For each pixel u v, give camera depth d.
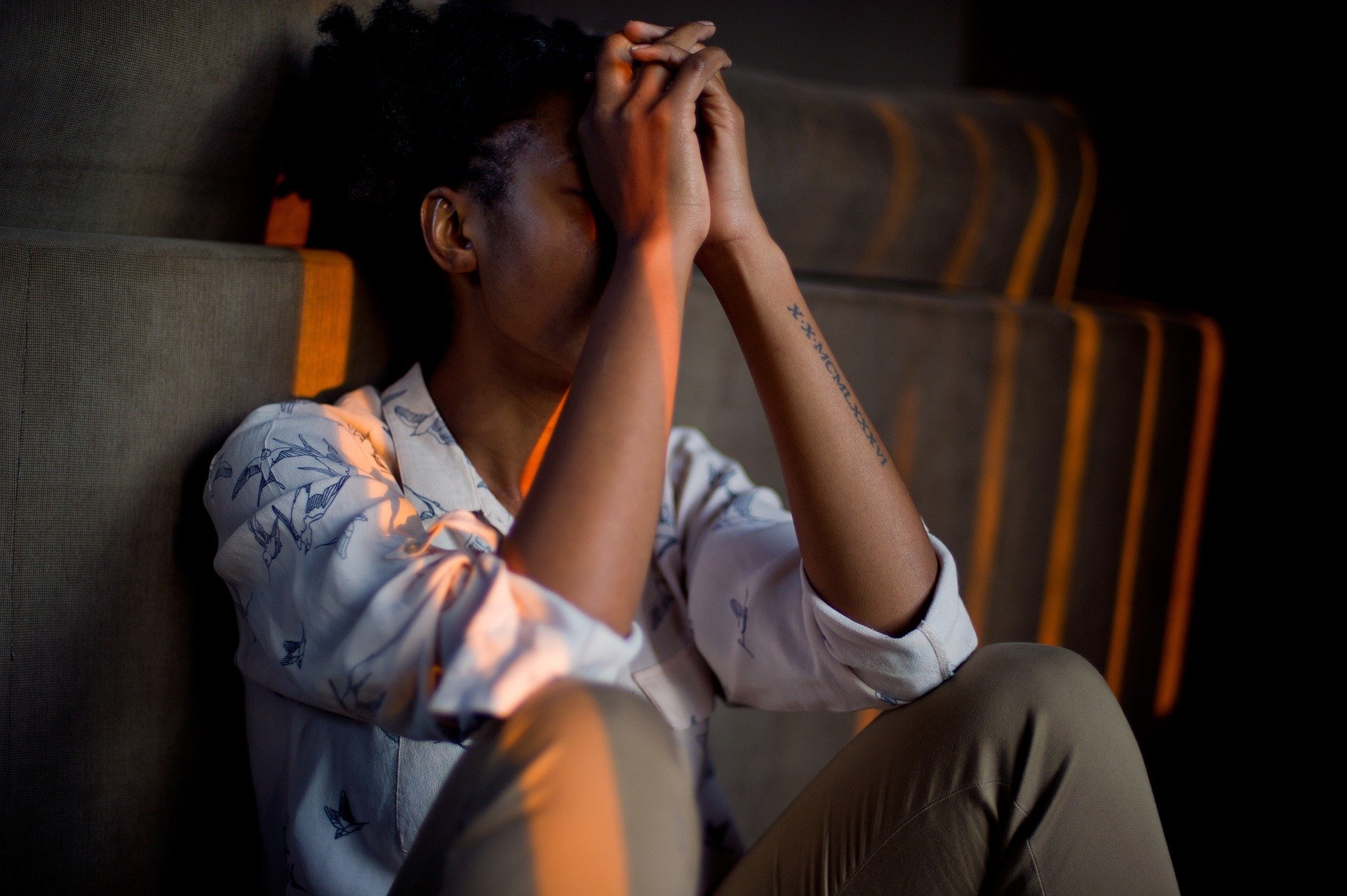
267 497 0.65
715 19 2.49
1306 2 1.84
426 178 0.73
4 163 0.69
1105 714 0.64
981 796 0.63
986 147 1.35
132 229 0.77
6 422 0.65
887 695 0.68
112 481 0.69
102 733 0.71
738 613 0.77
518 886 0.42
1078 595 1.44
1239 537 1.63
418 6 0.81
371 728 0.67
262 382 0.76
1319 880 1.48
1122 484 1.45
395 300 0.86
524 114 0.70
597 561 0.52
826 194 1.21
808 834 0.68
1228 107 1.97
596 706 0.46
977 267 1.39
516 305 0.71
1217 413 1.56
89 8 0.69
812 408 0.68
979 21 2.35
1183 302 2.04
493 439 0.77
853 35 2.48
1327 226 1.80
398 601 0.55
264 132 0.80
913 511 0.70
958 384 1.26
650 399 0.56
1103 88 2.17
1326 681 1.68
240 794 0.78
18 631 0.67
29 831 0.68
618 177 0.65
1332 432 1.68
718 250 0.70
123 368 0.69
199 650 0.74
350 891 0.67
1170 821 1.59
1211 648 1.63
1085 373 1.37
